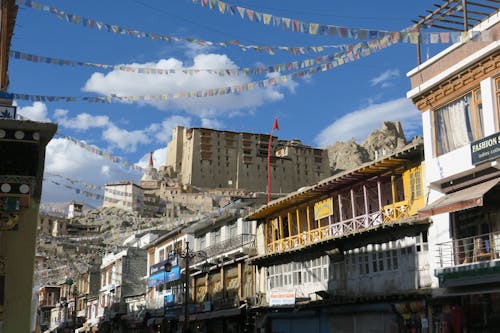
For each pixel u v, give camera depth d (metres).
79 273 64.44
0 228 8.70
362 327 23.67
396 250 22.69
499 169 17.81
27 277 9.13
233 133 167.00
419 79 21.94
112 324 58.47
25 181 8.69
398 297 21.42
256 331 31.56
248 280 34.34
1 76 14.62
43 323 78.19
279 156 166.50
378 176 24.45
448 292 19.22
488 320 18.08
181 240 44.97
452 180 19.72
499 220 18.33
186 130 169.50
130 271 56.62
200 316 38.06
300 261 29.23
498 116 18.30
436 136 21.00
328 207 27.50
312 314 26.91
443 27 20.42
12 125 8.74
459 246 19.03
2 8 11.84
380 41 10.80
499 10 18.20
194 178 158.00
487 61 18.66
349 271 25.36
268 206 31.39
